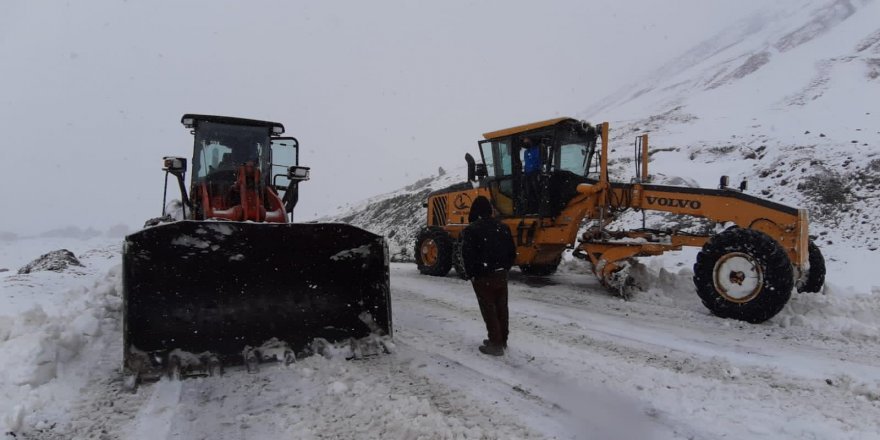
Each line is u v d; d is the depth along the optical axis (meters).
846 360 4.43
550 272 9.82
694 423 3.24
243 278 4.32
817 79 22.41
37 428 3.19
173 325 4.07
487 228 4.70
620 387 3.85
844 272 8.80
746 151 15.17
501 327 4.74
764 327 5.61
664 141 18.62
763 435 3.06
